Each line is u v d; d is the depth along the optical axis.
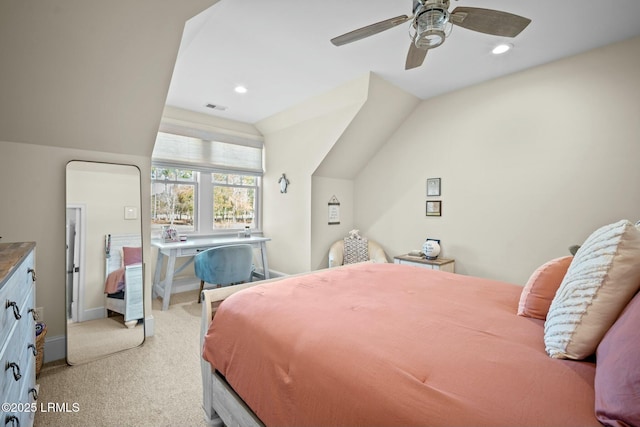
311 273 2.07
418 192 3.74
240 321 1.28
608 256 0.85
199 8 1.73
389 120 3.69
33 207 2.10
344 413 0.77
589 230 2.54
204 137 4.05
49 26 1.57
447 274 2.00
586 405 0.66
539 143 2.79
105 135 2.26
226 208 4.43
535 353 0.90
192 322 2.91
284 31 2.21
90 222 2.31
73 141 2.19
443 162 3.49
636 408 0.55
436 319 1.17
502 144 3.02
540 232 2.80
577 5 1.94
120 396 1.75
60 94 1.89
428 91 3.38
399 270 2.13
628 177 2.36
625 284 0.80
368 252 4.11
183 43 2.31
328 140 3.65
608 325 0.81
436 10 1.50
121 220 2.45
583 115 2.55
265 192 4.68
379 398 0.74
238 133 4.40
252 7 1.94
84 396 1.75
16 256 1.16
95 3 1.56
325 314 1.21
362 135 3.71
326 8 1.95
